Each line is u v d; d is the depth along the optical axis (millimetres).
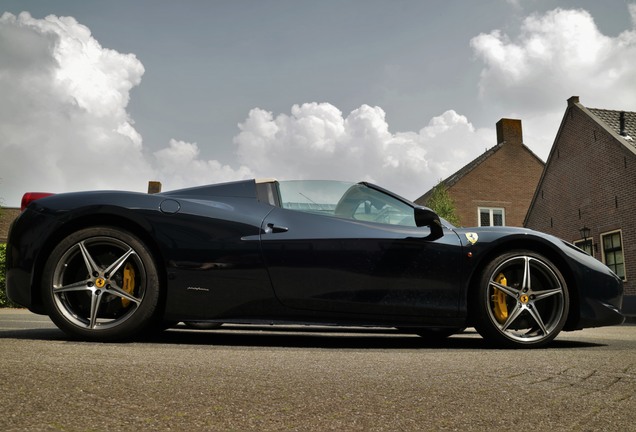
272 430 904
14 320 5004
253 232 2564
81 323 2414
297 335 3447
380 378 1454
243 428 910
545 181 16578
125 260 2457
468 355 2160
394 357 2020
